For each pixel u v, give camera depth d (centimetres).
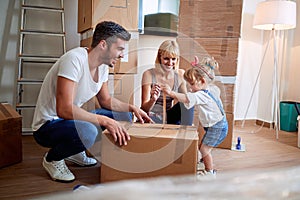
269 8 248
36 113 150
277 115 290
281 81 296
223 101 175
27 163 170
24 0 234
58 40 248
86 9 198
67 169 150
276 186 40
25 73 242
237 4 205
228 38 209
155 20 215
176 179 41
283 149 216
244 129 291
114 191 36
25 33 224
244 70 307
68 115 133
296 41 287
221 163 180
